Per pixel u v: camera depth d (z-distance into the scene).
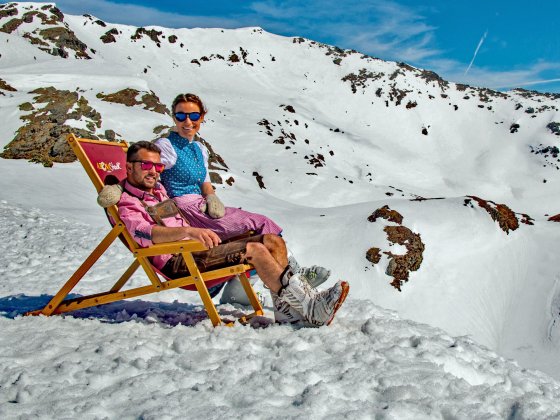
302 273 3.66
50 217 11.23
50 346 2.95
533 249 31.77
